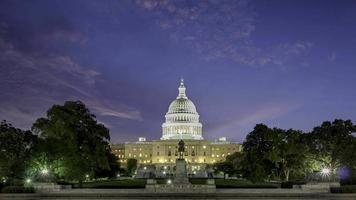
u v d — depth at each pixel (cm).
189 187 9206
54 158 9612
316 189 8762
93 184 11925
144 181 14962
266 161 11069
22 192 8169
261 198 7800
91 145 10650
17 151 9769
